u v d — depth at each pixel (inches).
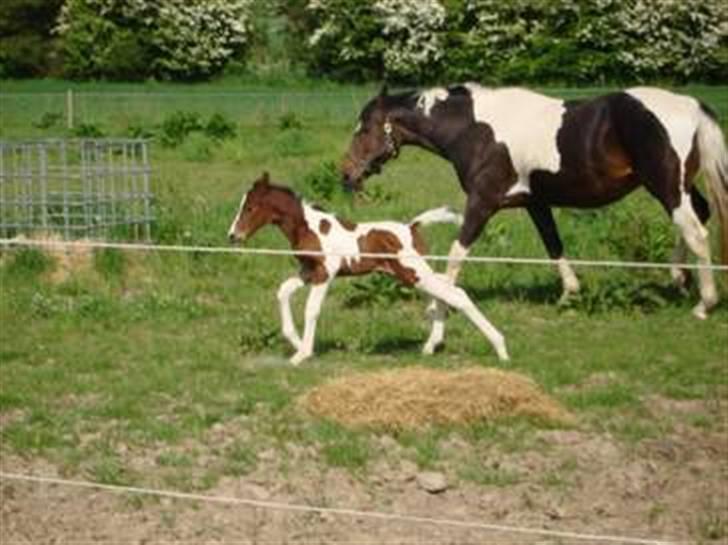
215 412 371.2
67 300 508.7
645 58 1701.5
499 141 493.4
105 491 315.6
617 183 487.5
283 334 437.4
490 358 424.5
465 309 421.1
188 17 1786.4
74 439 351.6
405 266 421.1
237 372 411.2
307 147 1056.8
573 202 496.1
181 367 418.9
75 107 1444.4
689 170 475.2
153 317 487.5
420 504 307.3
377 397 358.6
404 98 505.7
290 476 323.6
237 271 558.6
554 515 300.5
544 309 496.7
